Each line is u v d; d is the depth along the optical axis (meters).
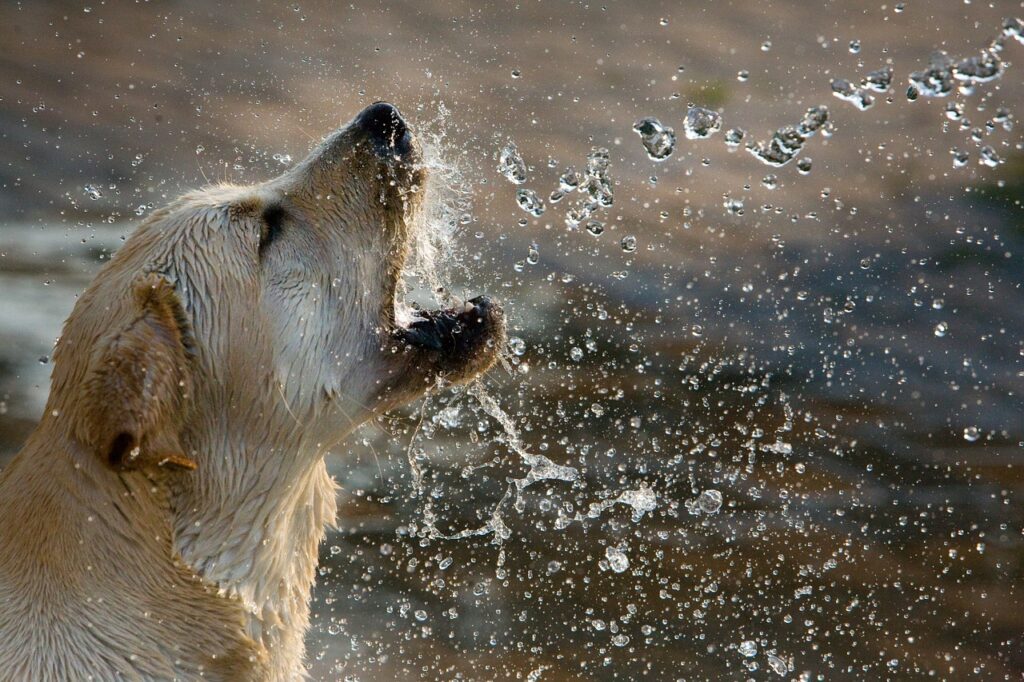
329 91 19.67
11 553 6.36
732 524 10.79
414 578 10.26
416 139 7.91
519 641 9.46
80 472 6.44
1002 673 8.94
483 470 11.76
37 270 15.16
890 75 9.43
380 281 7.62
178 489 6.67
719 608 9.77
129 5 22.69
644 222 15.82
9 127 18.41
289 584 7.24
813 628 9.50
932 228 15.41
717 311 14.18
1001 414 12.26
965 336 13.48
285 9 22.33
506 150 10.30
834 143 17.39
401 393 7.65
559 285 14.62
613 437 12.08
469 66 20.03
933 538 10.52
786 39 20.67
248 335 6.95
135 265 6.84
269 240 7.24
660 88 19.16
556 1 22.70
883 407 12.44
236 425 6.88
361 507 11.25
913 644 9.28
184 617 6.54
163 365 6.34
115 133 18.38
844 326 13.79
